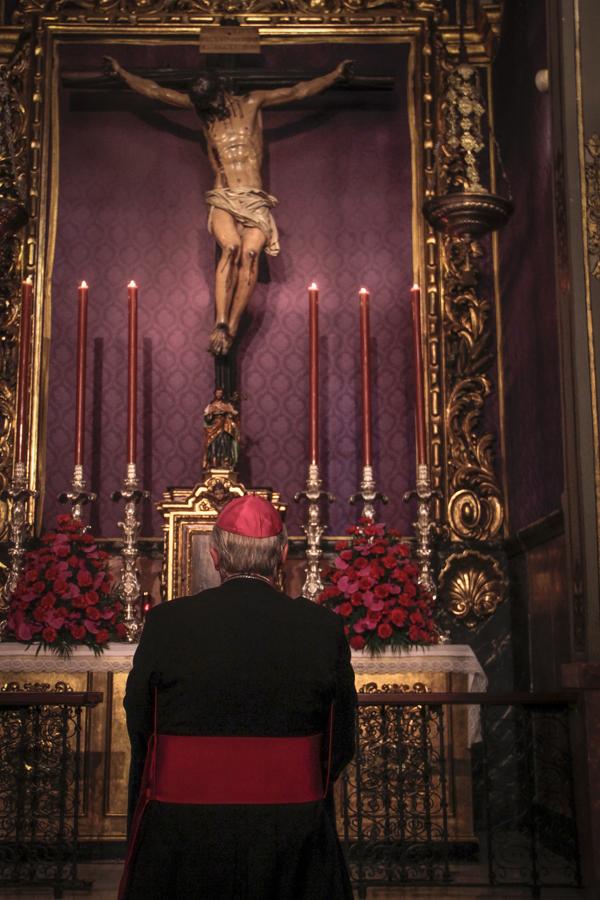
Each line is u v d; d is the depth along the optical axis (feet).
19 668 17.07
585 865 14.58
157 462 22.13
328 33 23.79
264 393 22.49
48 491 21.95
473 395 22.47
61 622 17.13
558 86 16.60
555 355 18.20
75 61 23.85
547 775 18.20
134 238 23.12
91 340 22.62
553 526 17.81
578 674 14.33
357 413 22.52
